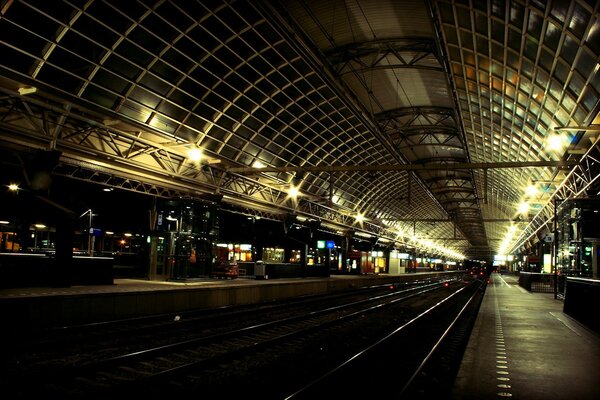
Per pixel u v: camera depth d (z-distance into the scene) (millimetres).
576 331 14414
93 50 20641
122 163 23984
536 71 22297
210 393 8852
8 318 13883
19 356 11172
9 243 32750
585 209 29562
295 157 37469
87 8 18844
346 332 17312
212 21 22922
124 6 19797
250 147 32625
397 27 26312
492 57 23531
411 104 37188
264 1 21906
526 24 19719
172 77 24484
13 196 21375
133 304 18219
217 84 26234
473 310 25938
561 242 36062
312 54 26469
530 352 10891
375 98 35500
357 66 30344
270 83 28641
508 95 26484
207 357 11977
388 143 41188
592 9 16094
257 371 10609
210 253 28984
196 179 29094
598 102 19547
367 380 9984
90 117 22250
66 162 21594
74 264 20469
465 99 30656
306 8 24500
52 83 20328
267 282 29734
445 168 22453
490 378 8430
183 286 22359
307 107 32906
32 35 18469
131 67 22422
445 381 9703
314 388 8531
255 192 36406
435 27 22953
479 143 38844
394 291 44156
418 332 17547
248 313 21359
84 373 9672
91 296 16453
